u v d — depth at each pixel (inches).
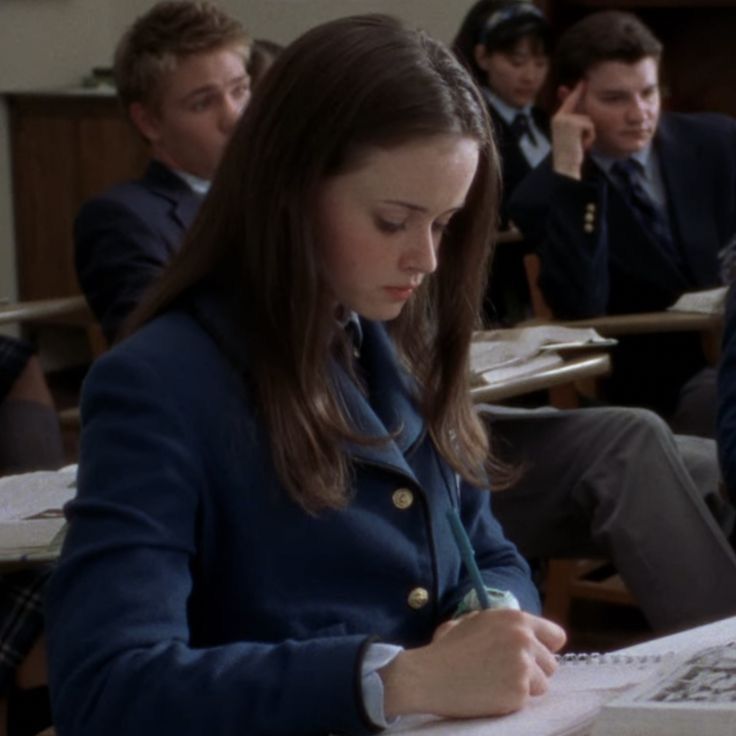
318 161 87.7
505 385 167.6
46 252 375.2
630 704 76.3
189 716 81.9
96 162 366.6
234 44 199.2
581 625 227.6
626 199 240.2
